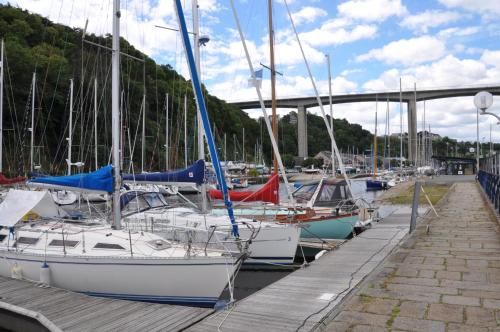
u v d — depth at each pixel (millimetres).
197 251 7719
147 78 42625
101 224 9422
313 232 12125
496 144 108438
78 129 33281
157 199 12062
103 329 5211
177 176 10375
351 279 6820
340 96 88812
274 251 10086
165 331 5035
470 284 6242
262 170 55188
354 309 5352
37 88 36281
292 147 97250
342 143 106250
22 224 9031
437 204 18641
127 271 7195
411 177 52125
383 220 14148
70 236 8133
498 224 11602
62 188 8383
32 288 7137
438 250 8688
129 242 7773
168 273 7105
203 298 7145
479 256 8023
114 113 8453
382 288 6195
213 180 20625
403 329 4645
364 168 74500
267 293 6191
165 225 10219
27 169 30672
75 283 7449
